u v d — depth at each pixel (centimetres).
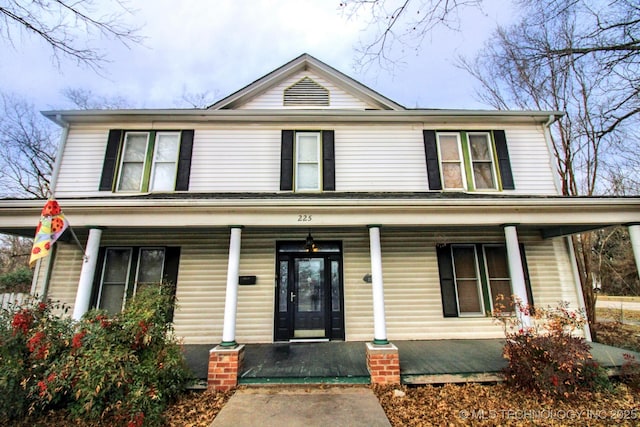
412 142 734
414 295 666
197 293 653
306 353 552
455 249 696
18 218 489
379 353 445
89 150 696
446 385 440
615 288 1914
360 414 358
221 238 682
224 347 454
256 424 337
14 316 364
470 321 655
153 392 342
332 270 679
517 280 504
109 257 667
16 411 343
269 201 493
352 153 725
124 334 368
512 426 341
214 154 712
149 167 690
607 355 520
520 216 521
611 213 520
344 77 813
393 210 511
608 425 343
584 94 935
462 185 711
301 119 737
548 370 400
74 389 333
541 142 736
